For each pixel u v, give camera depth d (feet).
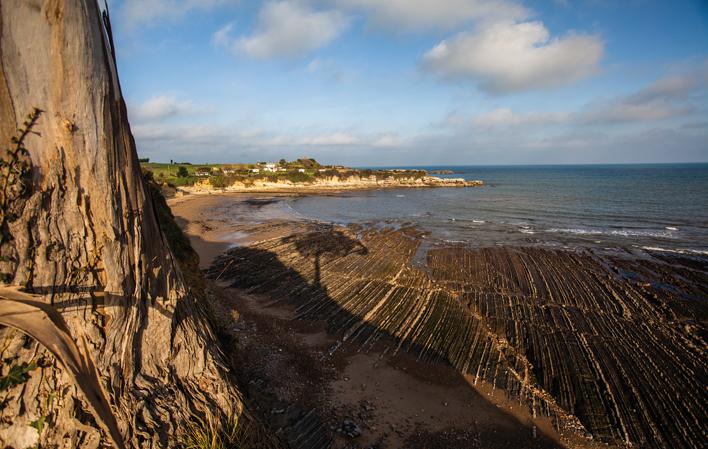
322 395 30.27
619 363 36.17
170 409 13.29
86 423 10.99
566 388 32.83
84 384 11.00
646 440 27.40
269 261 69.51
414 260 71.77
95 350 11.60
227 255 73.10
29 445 10.31
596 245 82.48
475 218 125.90
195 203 173.68
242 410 16.02
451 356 37.70
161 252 14.24
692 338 40.42
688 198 172.45
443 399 31.24
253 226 107.65
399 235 95.66
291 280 59.52
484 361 36.88
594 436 27.73
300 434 24.43
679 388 32.53
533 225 110.11
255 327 40.83
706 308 47.52
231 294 52.60
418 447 25.79
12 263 9.99
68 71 10.21
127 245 12.37
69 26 10.00
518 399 31.48
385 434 26.76
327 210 152.35
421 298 52.13
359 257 73.20
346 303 50.55
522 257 72.59
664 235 92.58
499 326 43.70
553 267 65.72
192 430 13.55
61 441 10.69
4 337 10.02
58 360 10.56
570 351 38.37
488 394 32.07
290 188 269.85
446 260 71.00
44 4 9.55
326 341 40.40
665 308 47.73
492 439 27.17
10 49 9.32
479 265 67.56
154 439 12.39
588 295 52.54
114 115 11.72
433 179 326.44
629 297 51.52
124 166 12.23
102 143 11.29
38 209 10.34
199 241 85.87
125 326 12.35
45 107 10.08
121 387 12.24
